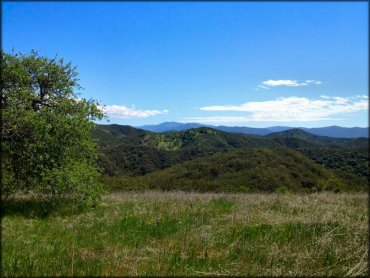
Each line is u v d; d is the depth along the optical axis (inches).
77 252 217.6
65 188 368.8
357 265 204.7
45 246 225.6
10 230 257.9
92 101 439.2
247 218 313.4
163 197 494.3
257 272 194.4
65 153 388.5
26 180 390.6
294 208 384.5
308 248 239.9
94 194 387.2
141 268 194.2
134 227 288.5
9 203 377.7
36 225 288.8
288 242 253.4
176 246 235.6
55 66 418.3
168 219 319.0
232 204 424.5
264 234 276.1
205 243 240.7
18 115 363.3
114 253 212.1
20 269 183.5
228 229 281.1
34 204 378.0
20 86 392.8
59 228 281.0
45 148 376.5
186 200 454.0
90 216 330.0
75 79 441.7
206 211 362.6
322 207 374.3
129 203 425.7
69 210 365.7
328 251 231.1
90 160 439.2
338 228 284.4
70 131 393.7
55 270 185.3
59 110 412.8
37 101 411.5
